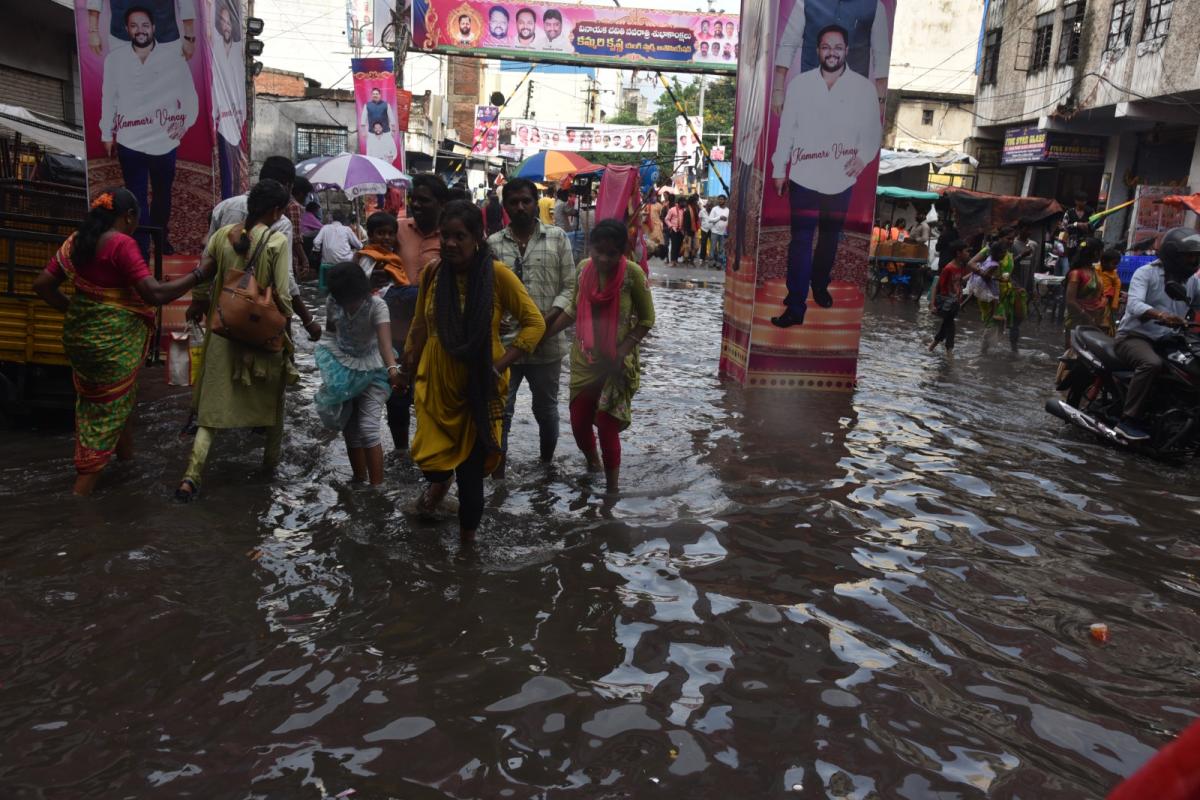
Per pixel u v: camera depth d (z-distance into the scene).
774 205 8.42
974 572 4.39
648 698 3.13
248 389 5.21
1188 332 7.15
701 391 8.66
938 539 4.82
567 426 7.11
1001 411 8.37
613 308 5.25
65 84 18.00
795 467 6.08
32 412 6.55
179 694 3.07
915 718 3.07
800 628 3.71
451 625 3.62
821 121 8.30
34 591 3.76
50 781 2.59
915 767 2.79
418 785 2.62
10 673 3.15
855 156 8.38
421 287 4.42
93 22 7.21
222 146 7.87
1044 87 24.97
